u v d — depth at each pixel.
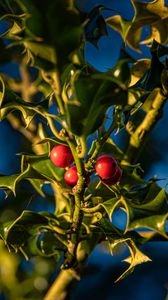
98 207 0.30
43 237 0.34
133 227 0.28
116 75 0.25
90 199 0.31
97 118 0.26
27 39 0.24
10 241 0.32
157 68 0.32
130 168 0.33
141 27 0.35
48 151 0.33
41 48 0.25
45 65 0.26
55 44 0.25
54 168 0.32
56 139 0.29
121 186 0.33
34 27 0.24
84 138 0.26
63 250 0.33
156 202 0.29
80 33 0.25
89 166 0.29
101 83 0.25
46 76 0.26
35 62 0.26
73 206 0.32
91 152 0.30
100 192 0.31
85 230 0.32
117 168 0.30
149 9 0.34
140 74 0.33
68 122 0.26
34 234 0.32
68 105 0.25
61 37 0.25
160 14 0.34
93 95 0.25
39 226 0.32
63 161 0.30
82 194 0.30
